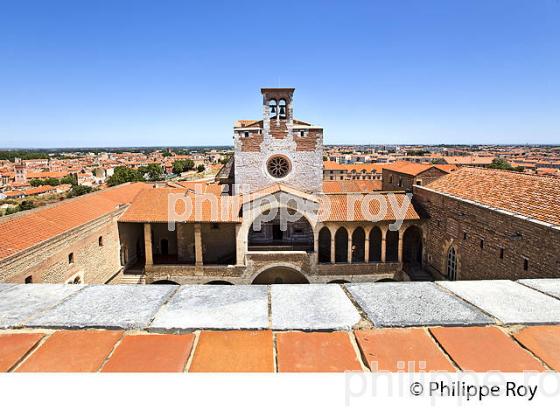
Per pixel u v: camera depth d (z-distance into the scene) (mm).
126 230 37156
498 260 24906
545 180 25797
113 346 3854
